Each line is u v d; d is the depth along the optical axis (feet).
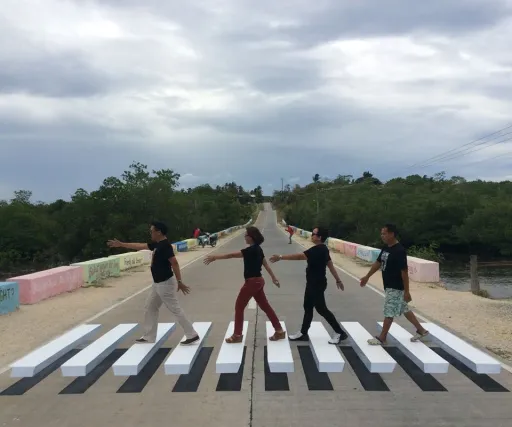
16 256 175.83
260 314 32.32
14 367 18.92
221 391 17.71
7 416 15.72
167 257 21.89
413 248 99.81
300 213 287.48
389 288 21.86
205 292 43.68
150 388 18.12
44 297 40.14
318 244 23.30
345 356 22.02
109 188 157.89
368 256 73.77
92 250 148.15
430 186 237.25
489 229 144.36
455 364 21.09
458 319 30.89
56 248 165.89
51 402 16.89
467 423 14.88
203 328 25.44
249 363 21.06
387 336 24.14
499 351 23.18
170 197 170.19
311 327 25.91
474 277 48.70
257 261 22.33
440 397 17.08
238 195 563.48
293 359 21.26
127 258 66.59
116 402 16.79
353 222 208.13
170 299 22.00
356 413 15.66
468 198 170.19
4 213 178.50
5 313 33.65
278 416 15.43
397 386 18.22
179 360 19.65
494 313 32.94
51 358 20.61
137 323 29.32
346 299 39.01
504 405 16.34
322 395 17.28
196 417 15.40
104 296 42.06
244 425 14.78
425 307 35.40
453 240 161.07
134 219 158.51
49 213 236.63
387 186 265.95
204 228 216.95
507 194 191.52
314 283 22.93
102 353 21.02
